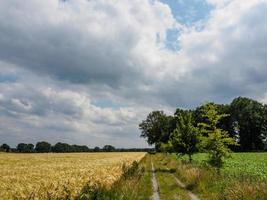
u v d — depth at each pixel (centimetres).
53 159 6700
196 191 2283
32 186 2377
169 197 2119
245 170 3491
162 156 8881
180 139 4588
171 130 14125
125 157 8300
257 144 13000
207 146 2838
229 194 1678
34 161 5869
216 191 2028
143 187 2584
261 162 5006
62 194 2012
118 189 2023
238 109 13125
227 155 2794
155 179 3219
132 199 1922
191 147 4550
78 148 19062
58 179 2852
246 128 12912
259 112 13012
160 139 14388
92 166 4578
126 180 2725
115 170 3934
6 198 1962
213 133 2811
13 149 14938
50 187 2356
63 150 17812
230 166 4200
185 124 4656
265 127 12962
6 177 2986
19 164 4997
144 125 15675
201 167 3297
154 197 2128
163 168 4703
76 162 5644
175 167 4469
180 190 2411
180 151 4609
